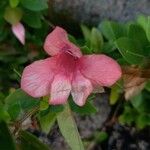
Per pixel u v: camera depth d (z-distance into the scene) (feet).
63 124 0.42
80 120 0.58
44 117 0.41
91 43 0.50
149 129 0.59
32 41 0.55
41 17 0.54
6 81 0.56
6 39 0.56
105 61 0.38
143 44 0.44
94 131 0.58
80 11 0.58
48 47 0.37
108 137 0.59
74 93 0.39
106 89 0.57
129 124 0.59
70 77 0.39
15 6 0.50
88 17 0.58
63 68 0.39
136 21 0.54
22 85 0.38
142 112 0.57
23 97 0.40
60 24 0.59
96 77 0.38
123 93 0.56
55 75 0.38
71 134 0.42
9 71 0.55
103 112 0.58
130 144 0.59
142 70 0.45
